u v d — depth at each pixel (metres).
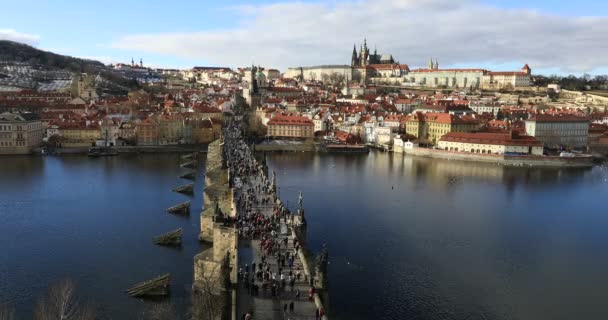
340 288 130.50
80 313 108.56
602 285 138.12
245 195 172.62
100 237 160.62
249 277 106.06
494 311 121.69
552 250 164.00
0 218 180.62
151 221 178.62
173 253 147.00
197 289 104.81
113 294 120.38
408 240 168.25
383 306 121.75
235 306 91.44
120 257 143.62
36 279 128.75
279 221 144.38
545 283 138.38
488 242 169.38
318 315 88.06
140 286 120.44
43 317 104.00
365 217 194.00
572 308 124.56
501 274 143.25
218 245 104.06
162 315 109.06
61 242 155.75
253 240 128.12
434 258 152.75
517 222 194.00
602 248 167.12
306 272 107.81
